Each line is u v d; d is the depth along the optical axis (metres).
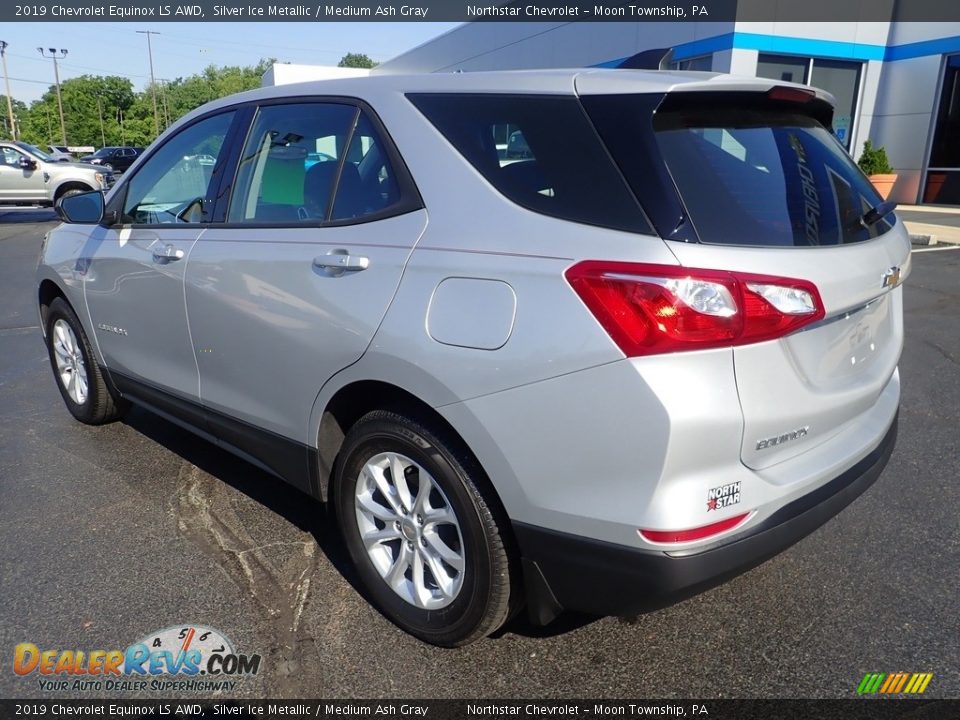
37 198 18.34
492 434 2.11
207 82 102.00
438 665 2.43
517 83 2.33
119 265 3.57
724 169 2.09
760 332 1.92
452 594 2.39
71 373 4.44
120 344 3.76
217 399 3.14
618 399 1.90
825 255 2.09
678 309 1.85
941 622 2.62
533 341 2.01
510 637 2.56
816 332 2.16
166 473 3.81
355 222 2.55
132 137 94.44
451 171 2.35
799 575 2.90
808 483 2.13
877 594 2.78
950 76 15.01
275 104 3.05
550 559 2.12
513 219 2.15
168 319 3.29
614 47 17.67
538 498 2.08
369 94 2.68
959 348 5.97
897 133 16.12
